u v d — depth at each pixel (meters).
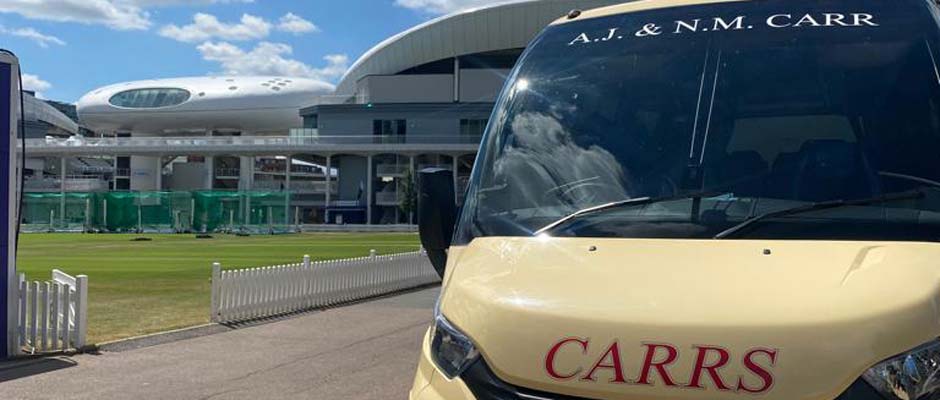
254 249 36.53
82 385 7.80
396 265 18.16
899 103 3.38
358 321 12.59
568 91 4.02
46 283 9.78
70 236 53.75
